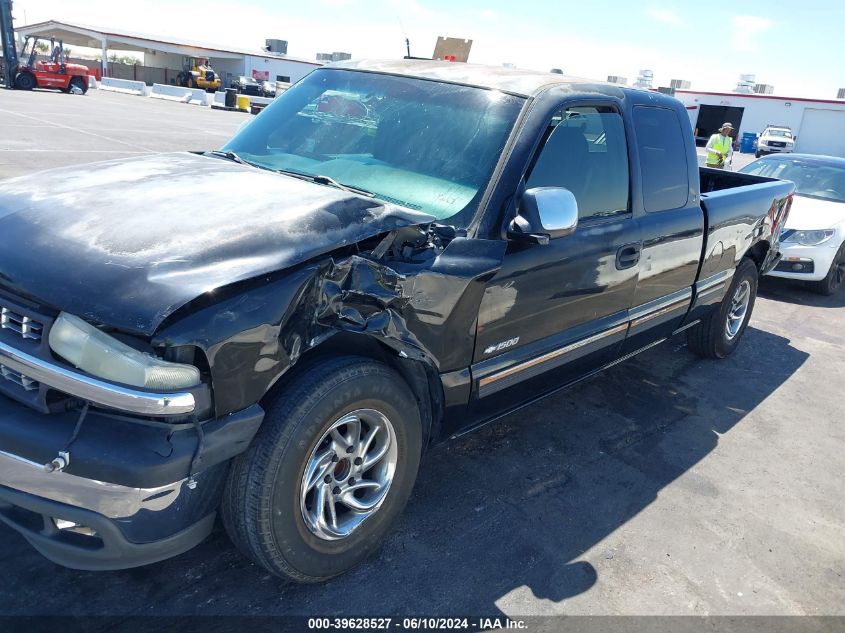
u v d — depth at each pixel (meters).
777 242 5.80
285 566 2.44
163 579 2.59
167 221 2.39
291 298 2.20
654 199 3.94
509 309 3.00
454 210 2.88
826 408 5.03
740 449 4.23
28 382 2.12
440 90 3.41
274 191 2.74
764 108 43.62
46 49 34.31
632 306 3.95
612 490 3.58
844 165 9.16
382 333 2.47
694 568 3.04
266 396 2.34
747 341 6.35
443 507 3.24
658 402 4.77
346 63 3.94
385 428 2.65
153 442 2.03
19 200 2.63
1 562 2.58
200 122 22.84
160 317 1.96
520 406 3.48
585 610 2.69
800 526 3.47
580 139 3.38
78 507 2.04
